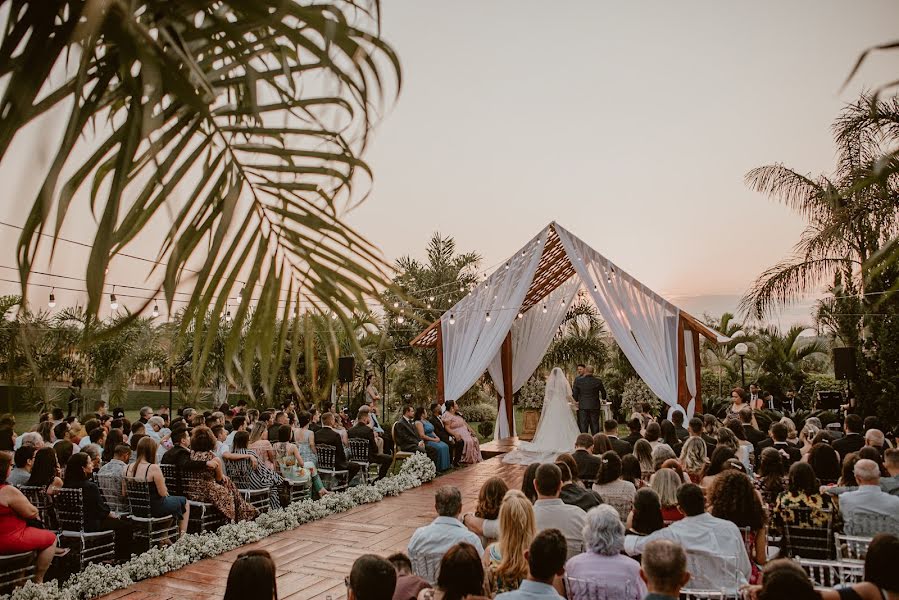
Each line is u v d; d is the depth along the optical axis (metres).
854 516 4.48
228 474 7.35
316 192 1.17
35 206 0.84
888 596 2.60
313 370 1.22
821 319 12.73
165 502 6.09
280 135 1.12
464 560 2.56
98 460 6.68
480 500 4.50
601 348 19.72
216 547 5.83
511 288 12.23
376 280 1.22
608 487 5.03
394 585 2.46
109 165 1.04
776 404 16.84
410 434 10.61
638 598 3.25
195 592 4.89
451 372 12.55
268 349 1.19
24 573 4.82
